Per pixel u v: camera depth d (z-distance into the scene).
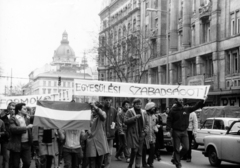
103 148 9.39
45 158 9.58
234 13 34.38
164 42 49.50
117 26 66.62
